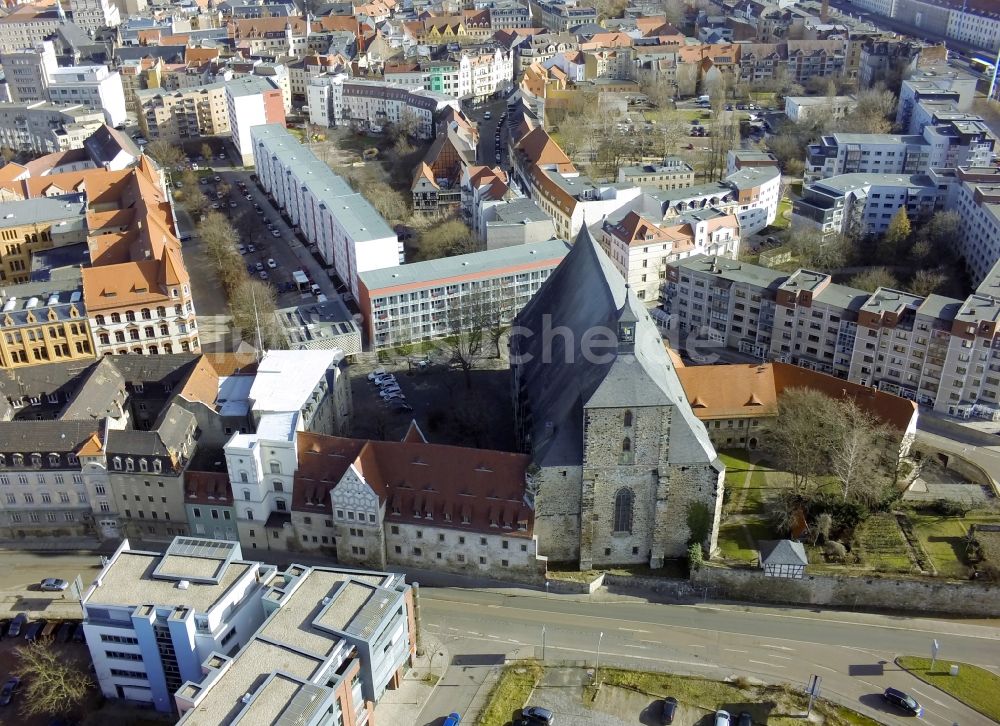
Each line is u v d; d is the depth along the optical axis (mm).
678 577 164750
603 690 144375
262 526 171875
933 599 160625
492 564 165375
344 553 168250
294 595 139250
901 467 185750
